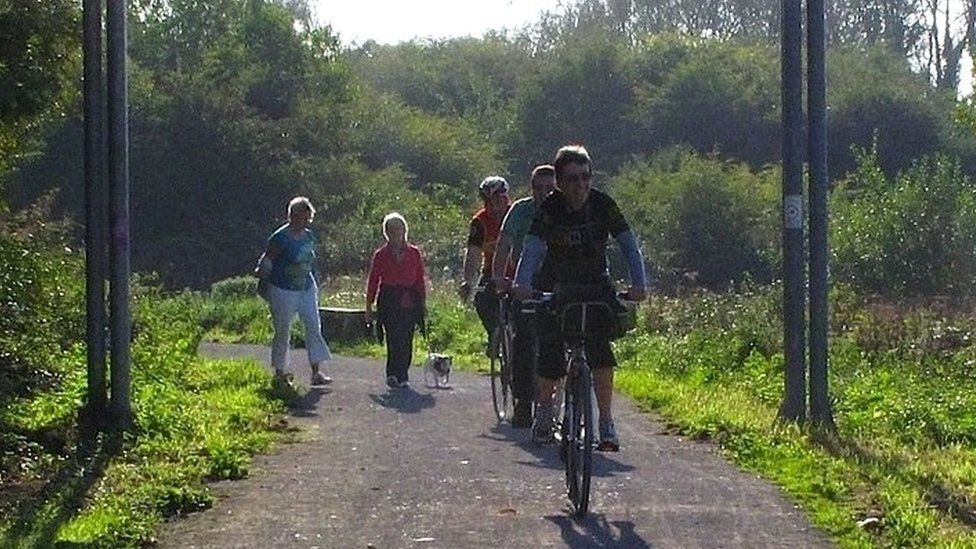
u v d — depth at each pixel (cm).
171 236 5378
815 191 1319
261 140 5538
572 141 7531
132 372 1397
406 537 869
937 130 6994
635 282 943
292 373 1739
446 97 9069
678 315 2362
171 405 1289
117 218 1173
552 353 992
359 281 3778
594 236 959
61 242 1930
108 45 1163
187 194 5425
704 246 5222
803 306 1320
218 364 1695
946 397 1510
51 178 4878
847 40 8600
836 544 857
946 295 3544
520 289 945
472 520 912
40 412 1198
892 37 8444
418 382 1736
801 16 1317
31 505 945
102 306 1187
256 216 5481
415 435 1262
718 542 859
